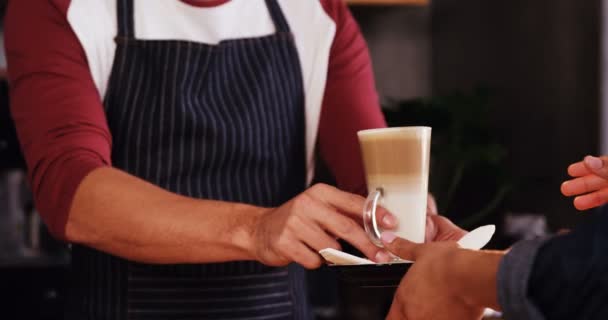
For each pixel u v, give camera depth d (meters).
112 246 1.16
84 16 1.36
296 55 1.51
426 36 3.74
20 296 3.20
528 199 3.36
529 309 0.68
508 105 3.45
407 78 3.75
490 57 3.51
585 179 1.07
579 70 3.10
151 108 1.40
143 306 1.39
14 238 3.44
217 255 1.12
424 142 1.02
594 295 0.66
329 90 1.53
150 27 1.43
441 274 0.79
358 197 1.07
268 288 1.43
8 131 3.43
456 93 3.18
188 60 1.42
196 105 1.42
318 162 3.43
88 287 1.42
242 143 1.43
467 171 3.43
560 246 0.68
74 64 1.34
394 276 0.96
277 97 1.48
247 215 1.11
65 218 1.17
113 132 1.42
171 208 1.13
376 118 1.51
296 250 1.05
